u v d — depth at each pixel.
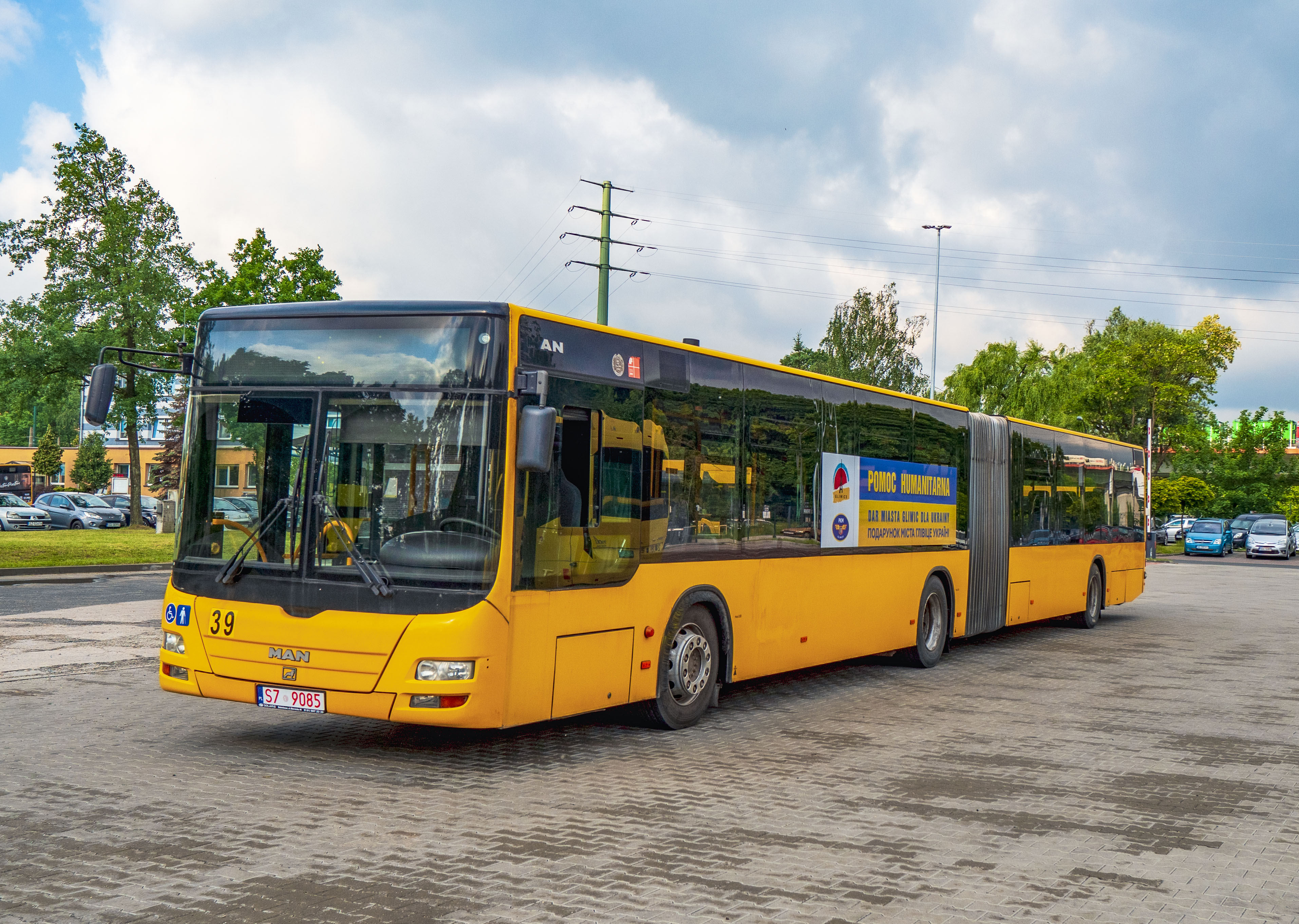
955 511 14.24
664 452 9.02
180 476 8.01
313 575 7.43
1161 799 7.23
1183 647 16.23
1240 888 5.44
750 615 10.14
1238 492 78.81
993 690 11.84
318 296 41.56
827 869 5.55
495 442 7.33
